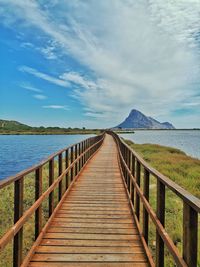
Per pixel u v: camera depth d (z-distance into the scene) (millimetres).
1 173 21250
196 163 19156
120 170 12758
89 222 5941
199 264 5082
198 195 10492
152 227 6910
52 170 5875
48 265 4023
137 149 31688
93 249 4590
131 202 7012
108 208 7023
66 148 8156
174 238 6324
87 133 169125
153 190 10633
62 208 6980
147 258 4242
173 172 15281
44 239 4977
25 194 10203
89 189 9219
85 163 14875
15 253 3572
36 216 4754
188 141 76500
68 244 4777
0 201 9391
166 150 30344
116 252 4492
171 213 8117
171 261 5320
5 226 7297
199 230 6574
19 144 61562
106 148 26969
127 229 5551
